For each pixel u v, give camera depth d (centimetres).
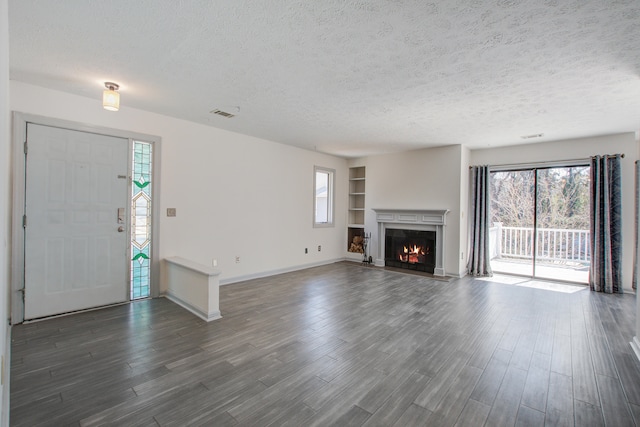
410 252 630
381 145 576
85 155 348
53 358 245
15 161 304
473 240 581
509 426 177
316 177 657
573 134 477
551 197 548
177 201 425
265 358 251
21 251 310
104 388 206
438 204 583
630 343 287
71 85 313
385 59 250
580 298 433
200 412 184
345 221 734
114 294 372
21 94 308
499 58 245
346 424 176
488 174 575
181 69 273
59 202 332
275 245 566
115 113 367
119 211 373
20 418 176
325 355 258
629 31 204
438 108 365
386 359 253
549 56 240
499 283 515
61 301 335
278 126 454
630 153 464
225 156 480
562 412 190
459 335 303
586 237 521
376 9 187
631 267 461
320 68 267
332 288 471
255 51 240
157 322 322
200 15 195
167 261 407
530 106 354
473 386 216
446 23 200
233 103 358
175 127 420
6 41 154
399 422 178
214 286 337
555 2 177
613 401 201
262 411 186
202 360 245
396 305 392
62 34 219
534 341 291
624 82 285
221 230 478
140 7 188
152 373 225
